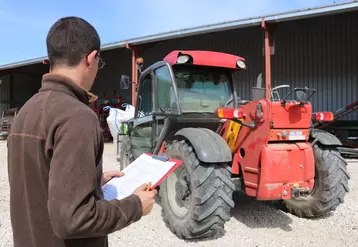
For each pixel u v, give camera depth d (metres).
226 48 15.24
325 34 13.16
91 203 1.10
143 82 4.89
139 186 1.46
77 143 1.09
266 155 3.15
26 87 23.11
